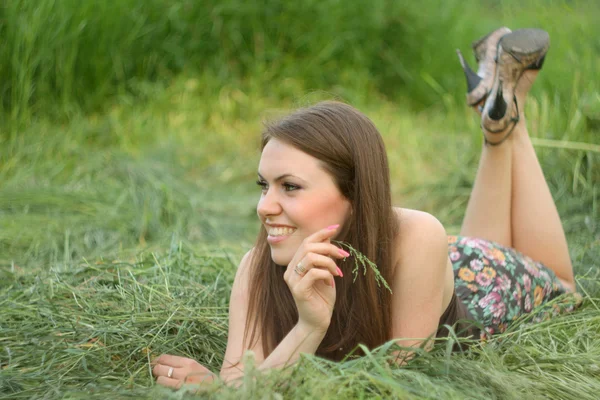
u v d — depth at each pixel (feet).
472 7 28.12
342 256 7.53
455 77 25.53
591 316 10.24
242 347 8.46
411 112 24.97
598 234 14.06
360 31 25.46
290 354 7.64
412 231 8.24
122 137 20.27
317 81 24.38
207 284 11.37
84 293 10.54
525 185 11.40
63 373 8.45
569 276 11.47
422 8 26.37
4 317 9.91
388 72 25.79
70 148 18.99
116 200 15.97
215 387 7.08
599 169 16.12
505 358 8.76
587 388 7.78
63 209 15.43
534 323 10.35
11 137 19.16
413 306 8.16
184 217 15.67
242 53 23.98
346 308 8.16
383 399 6.93
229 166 19.99
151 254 12.15
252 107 22.98
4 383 8.12
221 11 23.73
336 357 8.29
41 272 11.58
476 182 11.62
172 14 22.99
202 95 23.26
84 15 21.43
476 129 19.39
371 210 7.88
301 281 7.52
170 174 18.54
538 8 22.21
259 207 7.83
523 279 10.43
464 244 10.52
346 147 7.77
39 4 20.52
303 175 7.66
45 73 20.80
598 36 20.62
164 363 8.39
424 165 19.63
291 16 24.64
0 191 16.20
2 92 20.21
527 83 11.37
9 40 20.24
